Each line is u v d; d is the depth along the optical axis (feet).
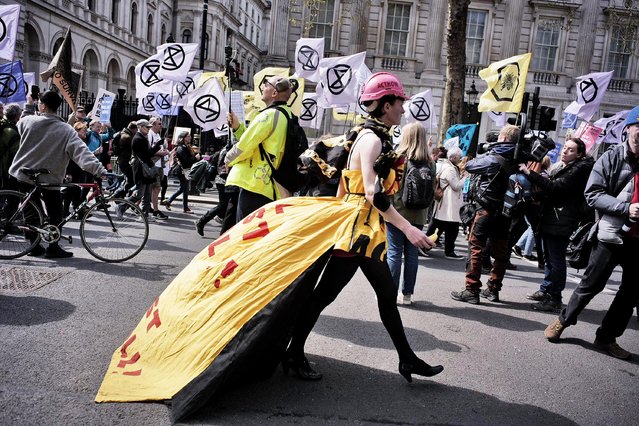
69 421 8.79
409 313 17.16
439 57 86.02
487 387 11.69
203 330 9.75
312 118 39.75
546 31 88.33
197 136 63.93
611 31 88.48
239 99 30.19
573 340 15.53
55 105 19.88
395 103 10.32
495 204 18.45
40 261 19.80
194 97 29.14
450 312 17.67
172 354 9.91
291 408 9.89
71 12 112.57
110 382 9.88
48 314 13.93
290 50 87.76
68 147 19.84
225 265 10.11
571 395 11.62
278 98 15.74
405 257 17.98
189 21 175.42
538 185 17.62
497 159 17.99
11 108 23.09
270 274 9.81
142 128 30.48
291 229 10.15
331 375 11.59
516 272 26.73
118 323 13.69
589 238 14.25
